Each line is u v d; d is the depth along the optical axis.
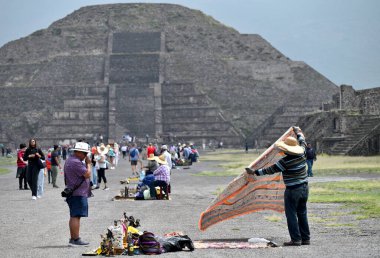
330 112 119.31
